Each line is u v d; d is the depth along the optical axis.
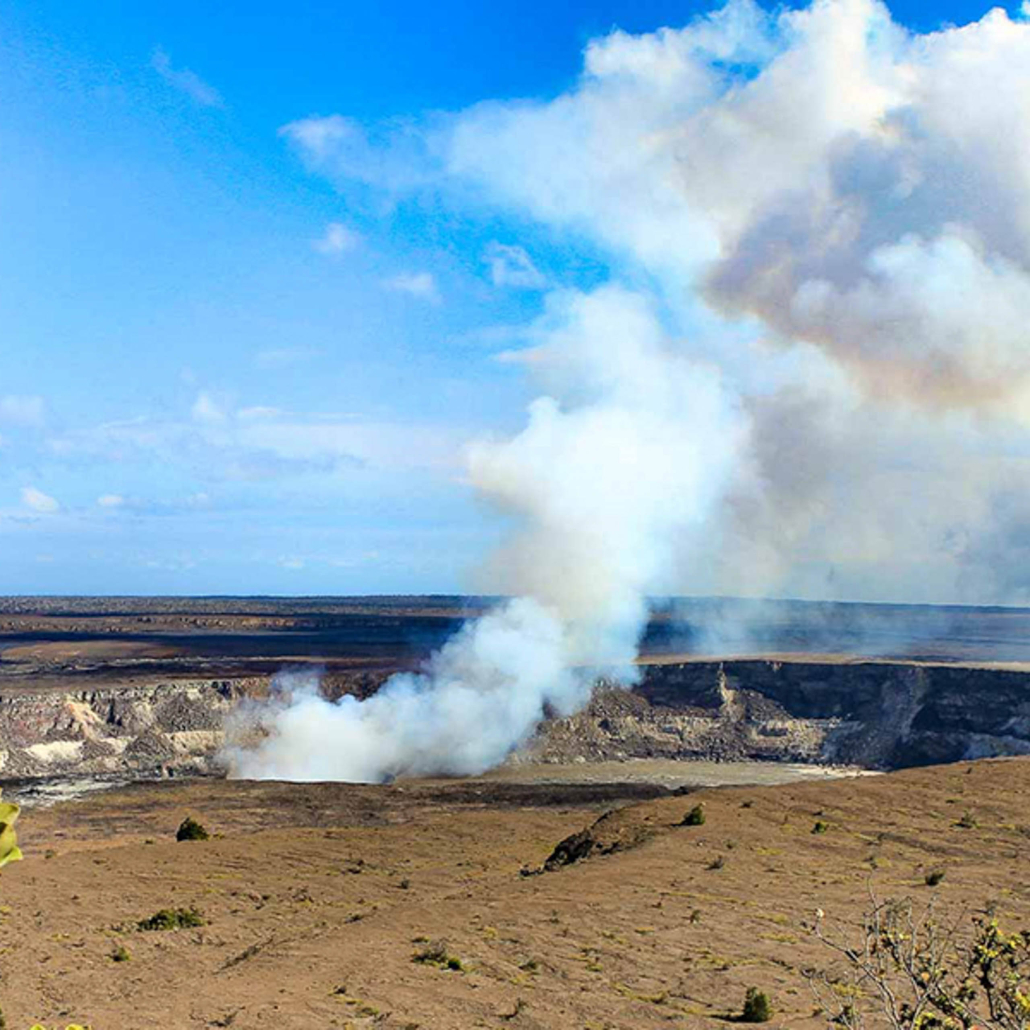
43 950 52.94
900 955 13.45
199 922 59.53
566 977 44.53
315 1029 37.97
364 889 70.50
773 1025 36.59
